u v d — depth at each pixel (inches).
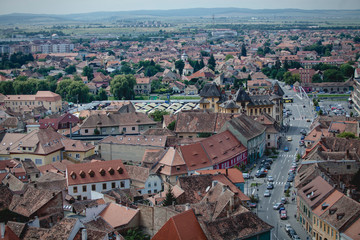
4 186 7081.7
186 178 7623.0
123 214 6722.4
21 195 7017.7
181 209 6594.5
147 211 6697.8
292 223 7795.3
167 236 5679.1
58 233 5693.9
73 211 6934.1
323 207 7057.1
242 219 6171.3
